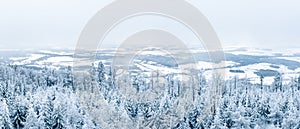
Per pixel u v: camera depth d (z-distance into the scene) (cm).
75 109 1975
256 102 2484
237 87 2406
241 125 2339
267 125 2516
